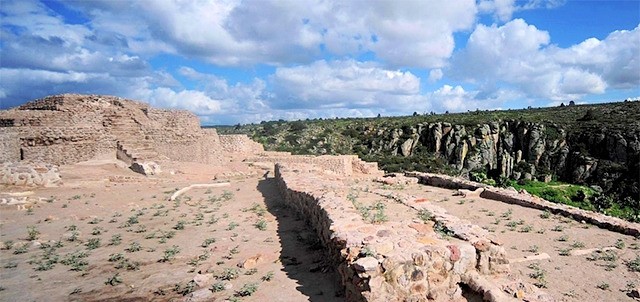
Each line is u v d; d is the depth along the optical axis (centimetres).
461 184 1792
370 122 12962
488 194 1584
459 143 9344
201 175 2516
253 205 1487
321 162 3388
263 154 4281
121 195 1717
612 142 8156
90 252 973
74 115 2680
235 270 805
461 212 1345
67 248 1012
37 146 2353
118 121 2909
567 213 1259
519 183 8112
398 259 618
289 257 894
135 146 2853
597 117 9888
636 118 9044
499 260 726
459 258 665
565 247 977
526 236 1071
